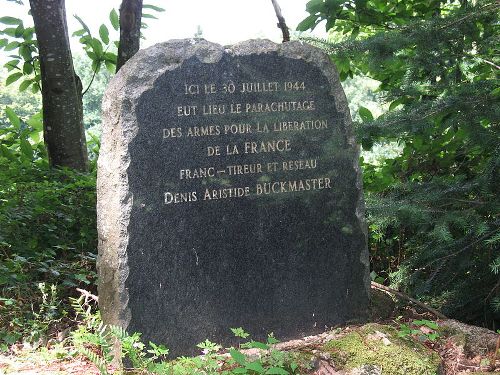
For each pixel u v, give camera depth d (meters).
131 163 4.17
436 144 5.91
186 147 4.33
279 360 3.88
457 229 5.39
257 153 4.55
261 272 4.57
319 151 4.75
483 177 4.95
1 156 7.23
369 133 4.86
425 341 4.48
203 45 4.38
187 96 4.33
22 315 4.82
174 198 4.30
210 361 3.74
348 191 4.85
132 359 3.81
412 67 5.29
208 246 4.40
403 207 4.88
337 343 4.23
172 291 4.30
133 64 4.20
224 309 4.46
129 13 7.11
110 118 4.20
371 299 5.10
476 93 5.01
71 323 4.90
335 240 4.81
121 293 4.16
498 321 5.49
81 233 5.82
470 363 4.32
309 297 4.73
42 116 7.73
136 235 4.19
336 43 5.35
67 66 6.98
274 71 4.59
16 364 4.15
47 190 5.98
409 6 6.68
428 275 5.32
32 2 6.82
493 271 4.91
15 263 5.05
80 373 3.98
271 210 4.60
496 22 5.53
